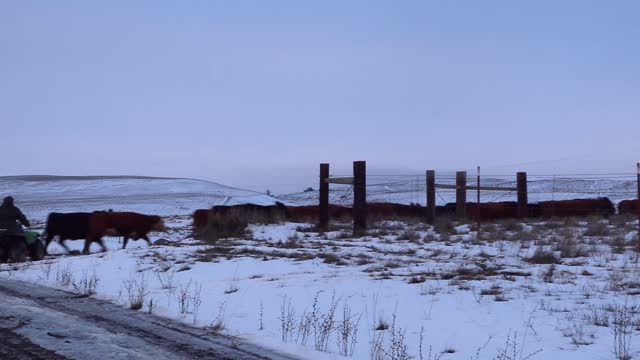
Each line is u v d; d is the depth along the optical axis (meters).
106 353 7.68
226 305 11.37
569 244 19.66
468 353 8.03
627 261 16.64
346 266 16.39
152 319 10.20
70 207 68.06
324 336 8.80
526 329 9.18
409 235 24.59
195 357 7.71
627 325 9.21
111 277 15.35
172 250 19.92
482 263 16.59
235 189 87.62
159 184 93.88
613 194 57.31
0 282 14.61
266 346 8.48
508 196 56.50
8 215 20.36
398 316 10.24
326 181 28.12
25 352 7.72
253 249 20.36
